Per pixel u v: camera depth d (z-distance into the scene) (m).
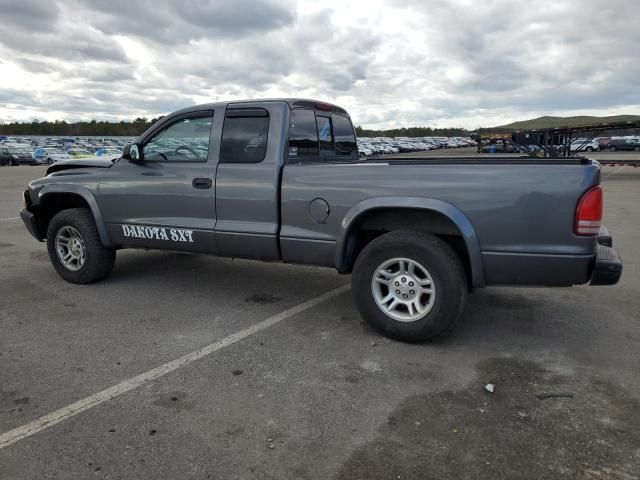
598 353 3.71
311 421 2.82
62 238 5.49
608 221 9.70
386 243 3.79
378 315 3.91
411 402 3.02
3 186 18.73
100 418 2.85
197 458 2.50
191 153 4.73
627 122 20.67
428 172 3.65
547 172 3.36
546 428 2.74
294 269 6.17
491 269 3.57
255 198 4.33
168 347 3.83
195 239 4.68
